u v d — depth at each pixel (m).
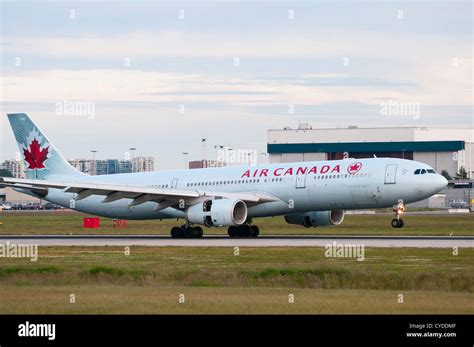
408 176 80.50
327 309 37.75
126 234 103.56
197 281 49.88
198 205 85.44
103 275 52.06
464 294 42.97
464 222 122.44
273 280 49.66
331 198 83.81
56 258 62.00
